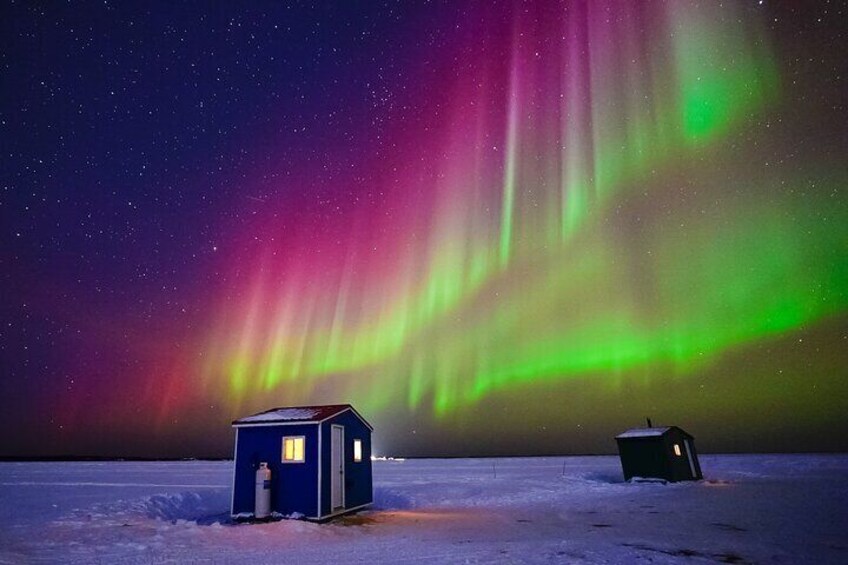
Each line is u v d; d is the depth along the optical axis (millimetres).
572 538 13305
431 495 26422
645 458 32312
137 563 10680
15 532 14828
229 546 12445
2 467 75438
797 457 71938
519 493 27297
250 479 17484
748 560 10445
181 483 38781
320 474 16844
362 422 20578
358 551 11719
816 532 13719
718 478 34312
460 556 11047
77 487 34781
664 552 11320
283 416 18062
